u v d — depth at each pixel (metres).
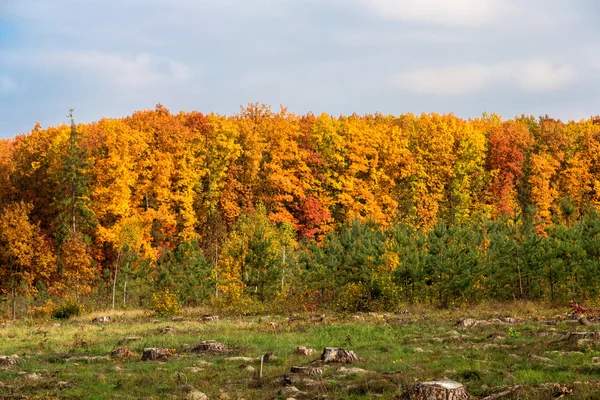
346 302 39.09
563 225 45.38
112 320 38.00
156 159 73.38
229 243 46.66
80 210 63.28
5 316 46.84
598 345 18.41
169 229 71.31
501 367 16.45
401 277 40.03
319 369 16.70
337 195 79.56
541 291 39.44
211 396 14.82
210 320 35.56
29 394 15.75
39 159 72.19
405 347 21.14
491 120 113.81
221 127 78.44
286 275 47.16
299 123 89.00
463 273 38.34
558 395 12.90
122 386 16.17
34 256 50.34
